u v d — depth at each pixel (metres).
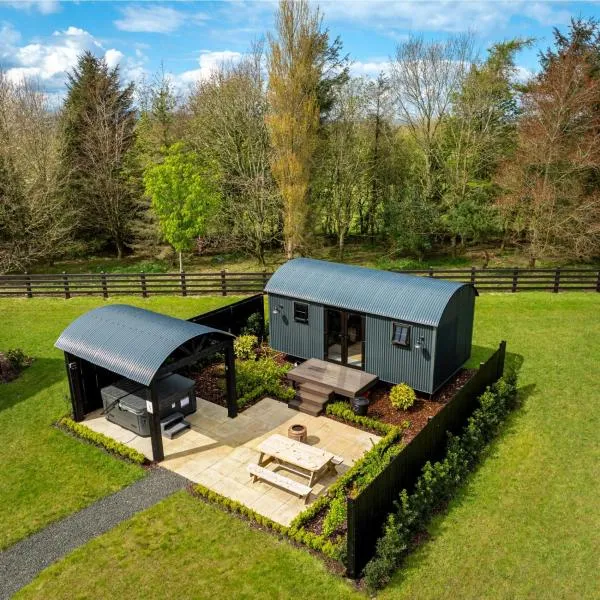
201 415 14.39
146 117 35.91
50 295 26.11
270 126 28.38
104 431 13.73
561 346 18.36
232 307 19.31
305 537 9.67
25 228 31.78
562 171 28.45
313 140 28.88
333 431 13.60
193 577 9.03
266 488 11.35
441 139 34.69
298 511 10.59
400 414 14.27
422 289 15.19
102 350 12.85
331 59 31.39
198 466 12.15
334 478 11.66
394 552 8.98
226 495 11.10
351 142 33.94
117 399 13.63
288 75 27.55
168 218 29.48
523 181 29.16
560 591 8.68
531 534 9.91
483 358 17.69
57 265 35.75
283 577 8.99
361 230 40.69
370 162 35.84
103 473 11.98
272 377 16.23
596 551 9.48
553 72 27.45
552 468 11.84
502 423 13.68
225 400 15.20
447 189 34.75
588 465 11.92
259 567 9.21
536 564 9.23
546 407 14.45
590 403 14.57
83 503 10.98
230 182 32.72
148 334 12.84
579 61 27.33
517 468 11.88
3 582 9.05
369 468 11.44
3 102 31.62
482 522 10.25
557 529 10.02
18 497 11.23
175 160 28.98
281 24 27.02
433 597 8.58
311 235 32.88
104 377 14.88
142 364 11.96
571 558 9.34
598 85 27.14
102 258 37.78
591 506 10.62
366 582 8.76
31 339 20.11
